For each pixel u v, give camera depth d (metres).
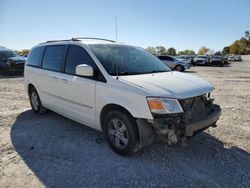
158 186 2.94
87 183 2.99
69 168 3.33
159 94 3.15
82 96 4.06
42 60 5.33
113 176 3.14
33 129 4.82
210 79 14.27
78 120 4.39
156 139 3.38
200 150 3.90
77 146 4.02
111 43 4.58
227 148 4.00
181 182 3.02
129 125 3.39
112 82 3.55
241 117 5.75
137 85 3.33
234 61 52.06
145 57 4.64
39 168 3.33
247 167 3.40
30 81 5.70
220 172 3.26
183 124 3.20
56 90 4.74
